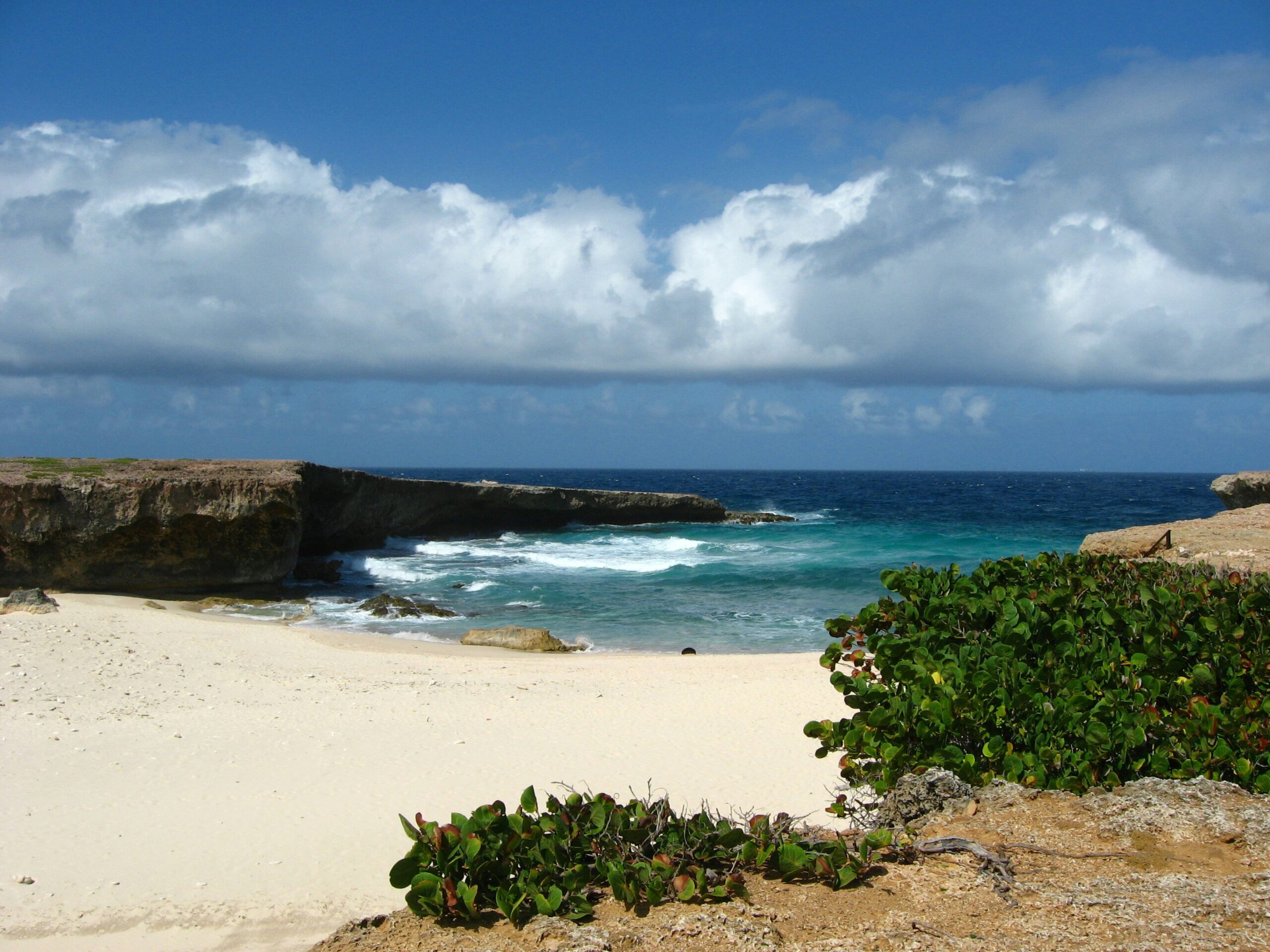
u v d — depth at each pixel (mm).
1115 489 102625
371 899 4875
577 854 3662
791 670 12594
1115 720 4047
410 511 34219
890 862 3666
